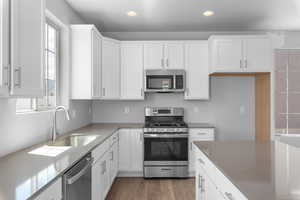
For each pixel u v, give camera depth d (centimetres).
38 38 176
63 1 310
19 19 151
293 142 293
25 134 223
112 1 318
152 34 467
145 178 403
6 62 139
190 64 428
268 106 414
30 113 232
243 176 129
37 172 146
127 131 407
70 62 331
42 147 225
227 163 158
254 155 181
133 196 327
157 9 351
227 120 465
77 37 332
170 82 421
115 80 413
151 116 454
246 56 404
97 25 425
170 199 318
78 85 332
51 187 134
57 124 296
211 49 408
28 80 162
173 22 410
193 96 428
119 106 465
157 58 428
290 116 448
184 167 399
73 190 171
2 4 135
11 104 201
